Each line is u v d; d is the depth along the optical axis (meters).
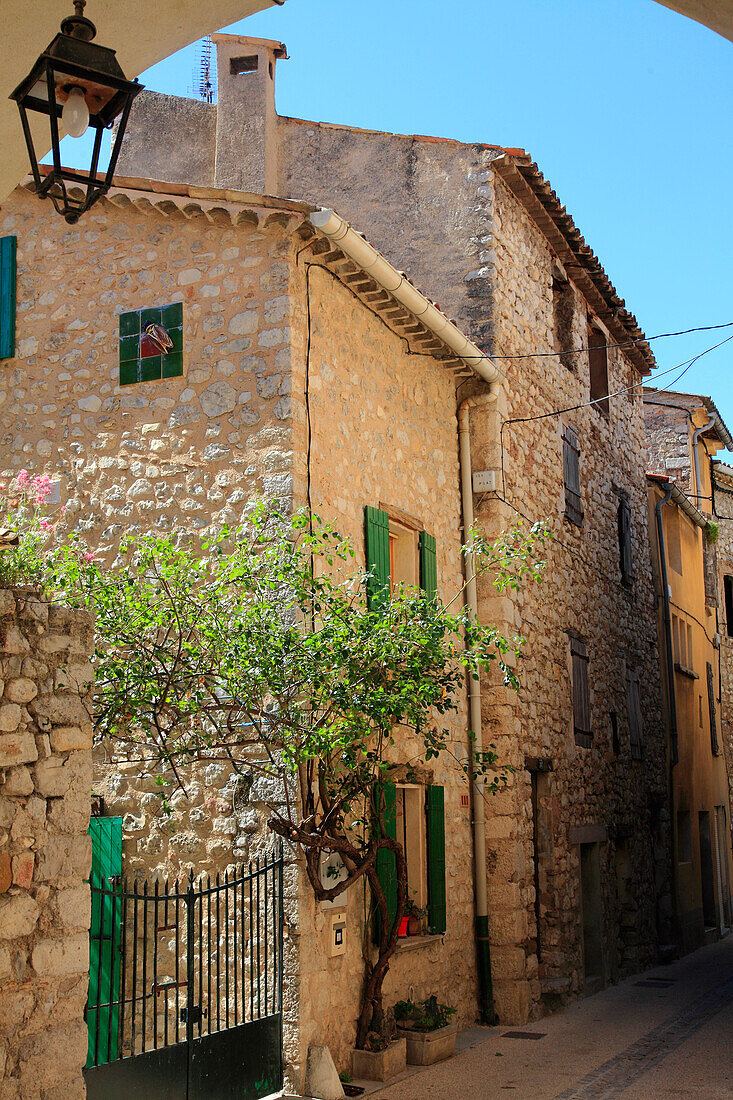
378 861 8.70
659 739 17.81
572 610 13.78
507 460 11.88
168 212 9.09
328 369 8.97
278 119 13.55
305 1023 7.45
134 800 8.38
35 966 4.82
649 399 22.56
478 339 11.94
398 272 9.13
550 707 12.53
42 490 7.91
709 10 3.78
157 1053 6.24
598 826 13.85
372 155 12.99
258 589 7.46
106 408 9.12
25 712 5.00
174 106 13.91
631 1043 9.77
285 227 8.62
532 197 13.01
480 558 11.25
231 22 4.33
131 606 7.25
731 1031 10.41
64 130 3.99
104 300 9.36
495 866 10.87
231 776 8.05
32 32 4.04
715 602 23.41
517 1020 10.54
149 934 8.16
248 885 7.82
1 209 9.95
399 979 9.05
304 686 7.37
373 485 9.52
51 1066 4.81
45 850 4.96
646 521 18.33
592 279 15.24
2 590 5.00
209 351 8.80
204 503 8.56
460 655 8.20
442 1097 7.64
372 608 8.67
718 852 22.11
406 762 9.30
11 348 9.59
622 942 14.91
